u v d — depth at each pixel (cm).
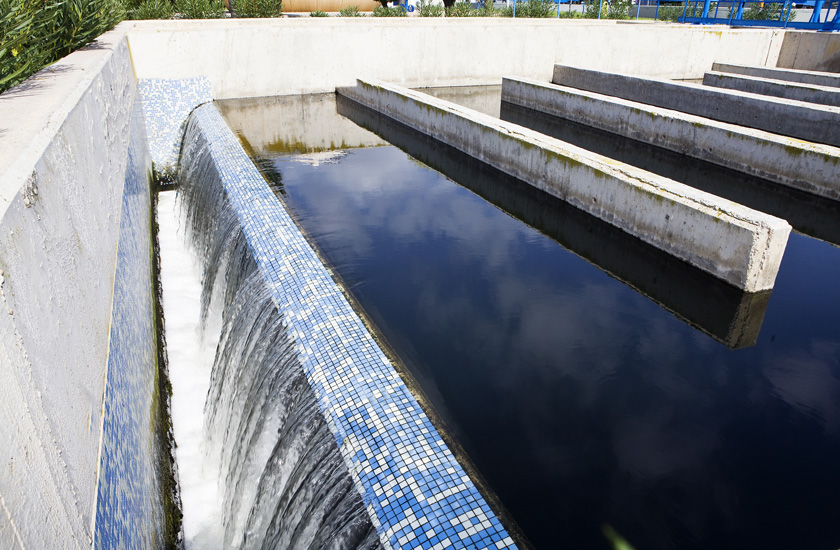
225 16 1891
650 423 425
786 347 520
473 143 1021
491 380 468
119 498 302
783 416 435
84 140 407
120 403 356
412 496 296
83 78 479
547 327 545
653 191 664
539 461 389
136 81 1098
